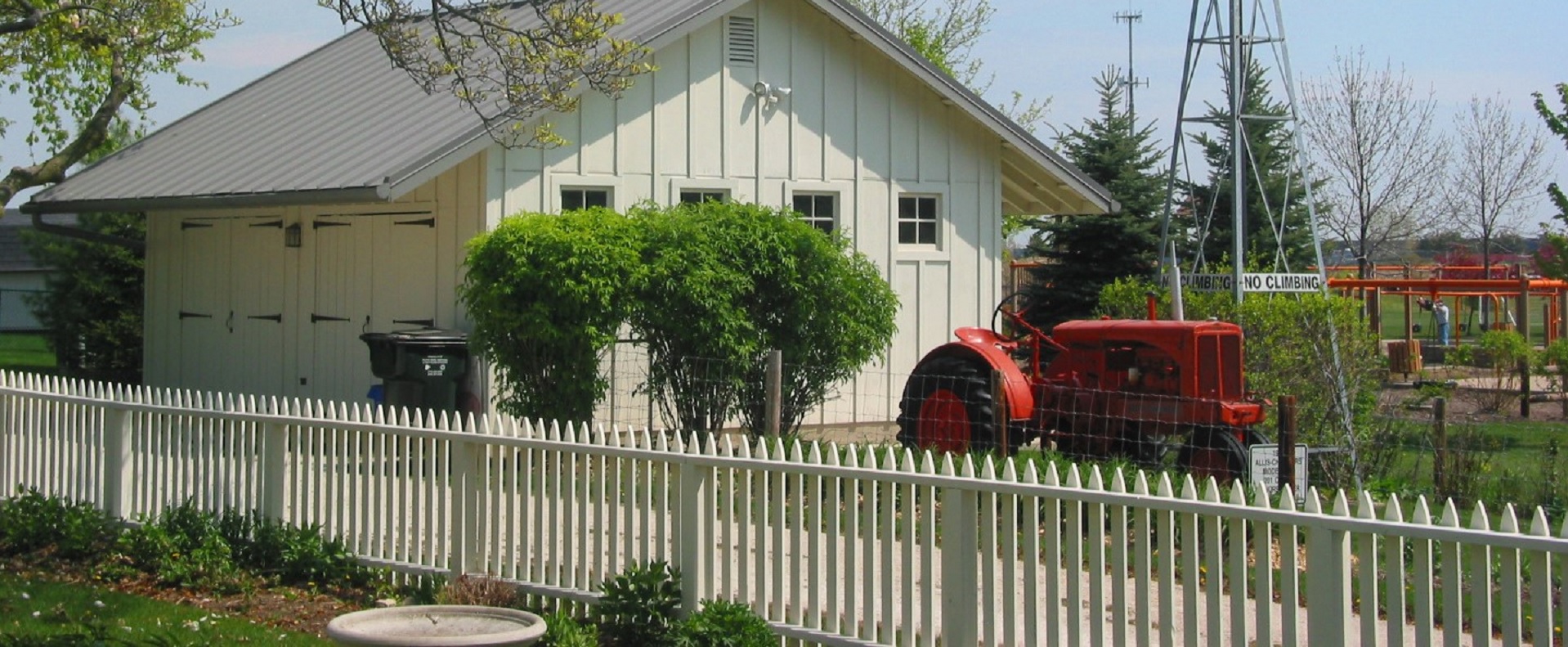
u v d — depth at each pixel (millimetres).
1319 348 13586
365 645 6262
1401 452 13273
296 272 19078
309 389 18812
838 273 14875
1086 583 9102
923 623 7363
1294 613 6340
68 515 11070
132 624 8750
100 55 19812
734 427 15156
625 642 8281
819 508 7816
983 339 14266
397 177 14969
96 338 23594
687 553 8250
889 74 18750
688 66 17453
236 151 19688
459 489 9359
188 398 10969
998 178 19500
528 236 13711
